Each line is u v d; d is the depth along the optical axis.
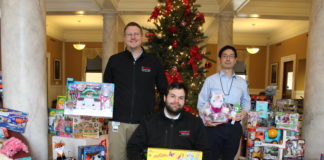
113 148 2.30
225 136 2.30
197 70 3.38
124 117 2.25
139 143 1.96
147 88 2.29
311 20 2.92
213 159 2.34
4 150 2.12
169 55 3.19
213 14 6.87
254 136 2.70
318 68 2.80
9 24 2.50
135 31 2.20
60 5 6.86
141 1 6.81
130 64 2.27
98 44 11.57
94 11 6.86
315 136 2.80
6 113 2.47
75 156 2.88
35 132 2.59
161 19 3.29
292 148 2.73
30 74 2.54
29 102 2.54
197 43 3.37
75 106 2.20
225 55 2.33
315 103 2.81
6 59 2.53
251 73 11.29
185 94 1.94
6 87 2.57
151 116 2.03
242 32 10.69
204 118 2.35
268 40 11.05
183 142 1.95
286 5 6.63
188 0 3.17
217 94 2.30
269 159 2.72
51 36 10.30
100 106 2.20
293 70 8.68
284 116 2.64
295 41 8.66
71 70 11.68
